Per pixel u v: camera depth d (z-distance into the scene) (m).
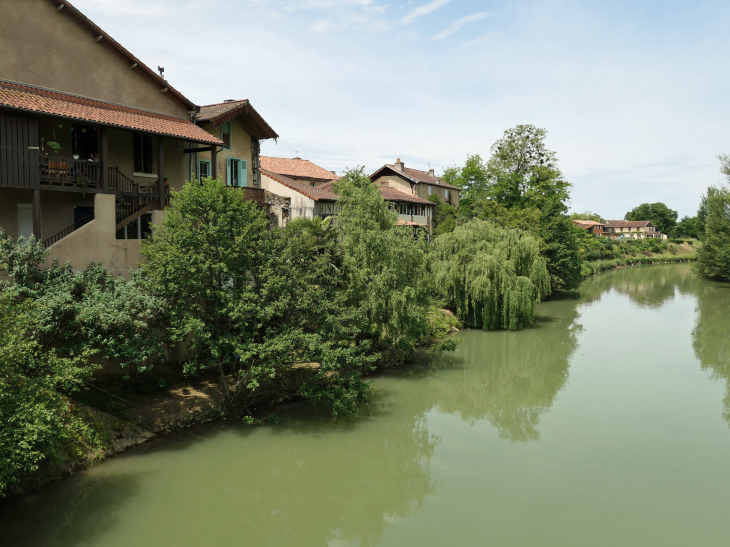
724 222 59.28
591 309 42.56
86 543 10.72
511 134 59.62
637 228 137.12
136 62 20.38
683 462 14.84
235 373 18.73
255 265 16.64
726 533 11.45
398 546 11.02
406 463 14.91
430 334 28.97
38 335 13.46
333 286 19.70
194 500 12.70
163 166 21.22
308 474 14.23
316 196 32.12
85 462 13.23
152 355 16.69
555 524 11.80
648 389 21.56
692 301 47.19
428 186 58.47
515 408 19.50
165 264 15.13
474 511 12.39
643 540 11.18
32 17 17.23
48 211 18.67
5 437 9.49
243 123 26.56
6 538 10.58
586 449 15.80
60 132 18.30
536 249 35.00
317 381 18.03
